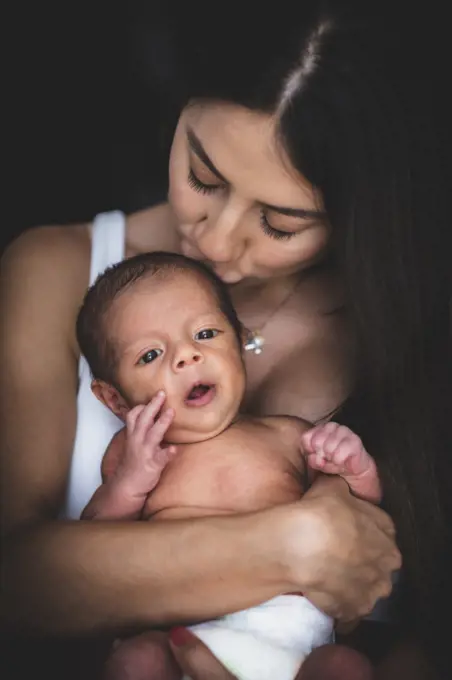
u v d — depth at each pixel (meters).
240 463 1.91
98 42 2.99
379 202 1.82
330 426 1.87
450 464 2.03
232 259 1.92
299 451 1.98
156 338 1.91
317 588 1.73
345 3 1.69
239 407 2.00
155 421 1.91
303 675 1.70
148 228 2.17
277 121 1.67
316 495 1.80
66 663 1.85
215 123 1.70
